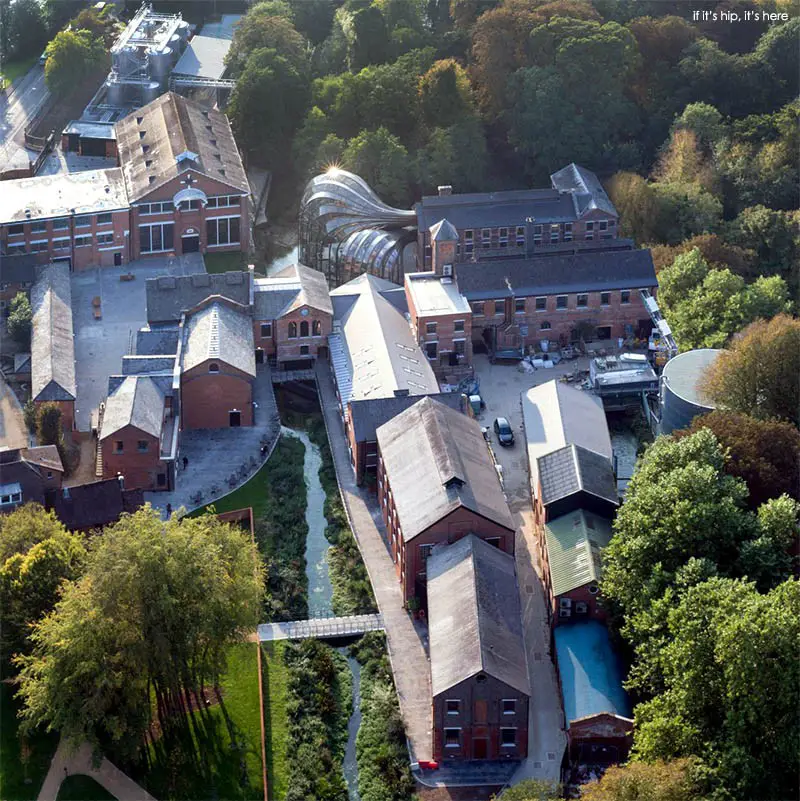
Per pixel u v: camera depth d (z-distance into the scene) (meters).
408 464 188.12
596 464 190.50
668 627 155.75
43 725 163.50
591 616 173.12
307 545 196.00
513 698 158.75
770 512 167.88
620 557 169.25
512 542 180.38
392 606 183.38
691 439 178.75
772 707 144.50
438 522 176.88
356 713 170.25
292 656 175.50
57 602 162.50
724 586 152.25
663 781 138.25
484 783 160.00
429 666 174.62
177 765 159.88
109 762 159.75
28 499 190.00
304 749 162.88
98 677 152.25
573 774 159.50
